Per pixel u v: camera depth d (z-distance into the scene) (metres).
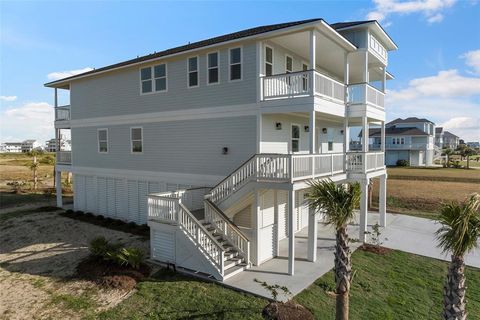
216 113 13.96
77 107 20.30
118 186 18.30
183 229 11.06
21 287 10.31
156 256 11.83
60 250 13.62
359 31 14.65
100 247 11.78
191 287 9.73
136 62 16.59
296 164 10.70
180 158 15.30
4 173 42.53
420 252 13.00
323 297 9.11
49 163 53.47
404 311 8.74
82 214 19.72
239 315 8.21
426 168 51.88
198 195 13.73
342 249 7.11
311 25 11.27
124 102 17.55
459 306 6.32
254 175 11.23
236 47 13.23
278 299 8.85
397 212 20.86
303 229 16.56
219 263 10.11
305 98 11.73
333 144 20.53
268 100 12.48
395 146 58.00
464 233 6.01
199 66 14.39
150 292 9.50
